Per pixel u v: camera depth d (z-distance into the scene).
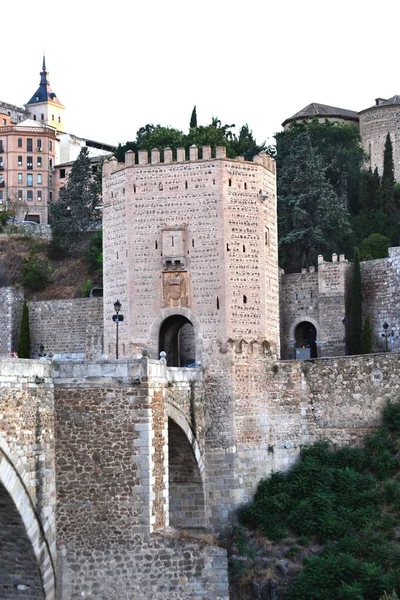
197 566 47.47
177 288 67.94
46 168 196.12
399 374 69.44
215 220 67.56
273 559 60.78
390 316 93.00
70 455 48.38
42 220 194.88
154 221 68.81
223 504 65.75
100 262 122.56
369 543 59.81
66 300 100.06
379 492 64.44
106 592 47.62
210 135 122.62
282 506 64.50
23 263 125.94
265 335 68.88
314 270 99.19
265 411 68.38
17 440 44.03
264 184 70.31
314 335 101.25
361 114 150.50
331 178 130.25
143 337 68.62
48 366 47.91
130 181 69.44
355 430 69.81
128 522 47.88
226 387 66.69
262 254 69.19
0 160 196.00
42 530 46.31
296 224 112.19
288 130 138.62
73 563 47.84
